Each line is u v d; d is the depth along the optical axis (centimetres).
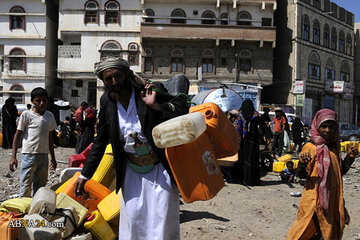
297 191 638
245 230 406
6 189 583
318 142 288
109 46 2905
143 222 226
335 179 284
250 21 2916
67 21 2906
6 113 1122
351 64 3803
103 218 312
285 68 3141
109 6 2902
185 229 397
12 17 2942
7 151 1056
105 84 225
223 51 2869
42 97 420
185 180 219
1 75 3017
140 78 231
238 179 717
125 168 238
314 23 3250
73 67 2911
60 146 1248
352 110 3819
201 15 2898
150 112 223
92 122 898
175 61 2859
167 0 2864
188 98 250
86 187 349
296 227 288
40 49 2950
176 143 204
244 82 2883
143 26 2761
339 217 282
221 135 243
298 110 3019
